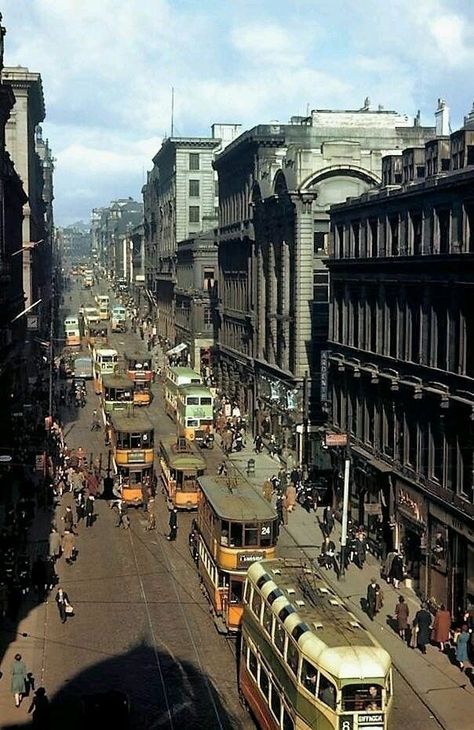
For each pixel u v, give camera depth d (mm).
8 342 52562
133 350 118125
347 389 43281
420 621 28422
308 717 18734
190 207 120000
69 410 76562
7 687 25188
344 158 58188
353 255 42406
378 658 18578
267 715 21578
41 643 28516
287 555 38094
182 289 110000
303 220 54969
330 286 45844
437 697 25031
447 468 31703
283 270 58781
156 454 59031
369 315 40156
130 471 46719
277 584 22828
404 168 40031
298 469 51094
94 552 38562
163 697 24703
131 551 38781
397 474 36188
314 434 50750
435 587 32438
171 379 72125
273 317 62062
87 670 26438
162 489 51062
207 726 23016
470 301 30172
